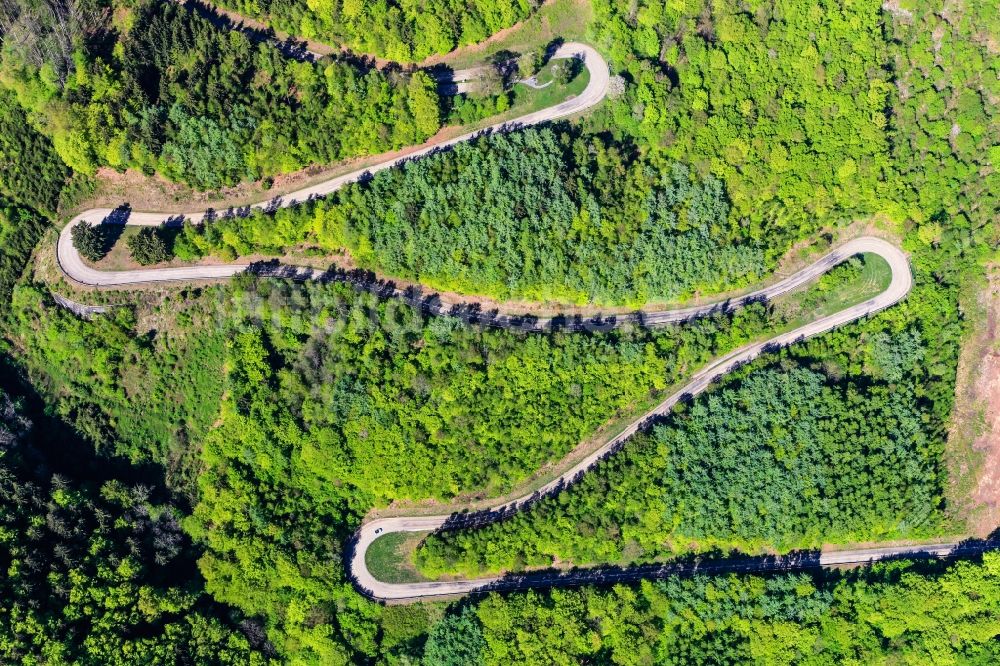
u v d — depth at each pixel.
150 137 194.38
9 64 191.38
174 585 198.62
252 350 199.25
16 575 185.50
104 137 194.38
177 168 198.62
